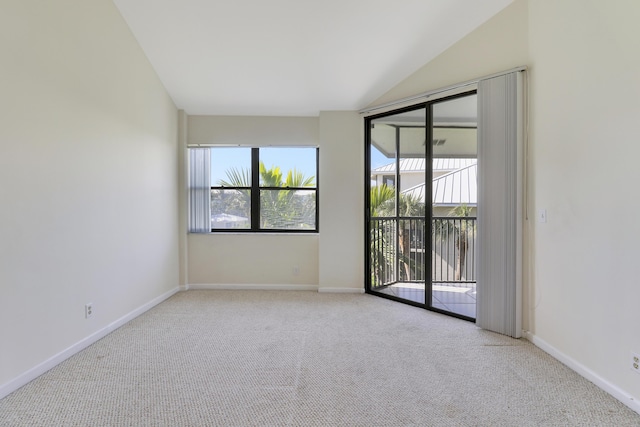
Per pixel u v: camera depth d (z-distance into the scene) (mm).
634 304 1707
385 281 3889
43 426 1584
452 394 1852
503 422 1612
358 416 1658
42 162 2115
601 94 1897
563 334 2219
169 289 3889
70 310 2342
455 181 3303
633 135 1706
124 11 2869
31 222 2033
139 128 3242
